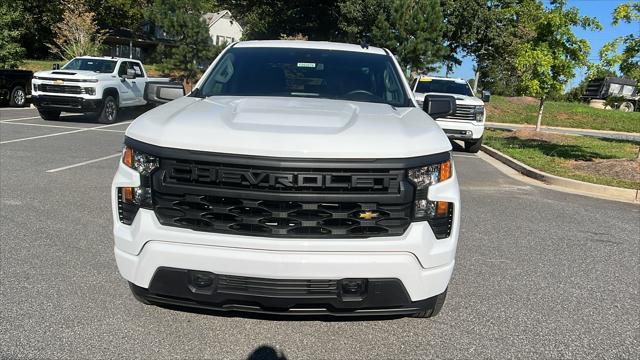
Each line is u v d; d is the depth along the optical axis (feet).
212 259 9.50
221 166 9.44
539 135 56.90
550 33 49.16
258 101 12.38
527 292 14.34
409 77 89.92
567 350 11.30
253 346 10.96
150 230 9.75
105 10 147.95
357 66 14.94
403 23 89.20
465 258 16.93
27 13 125.90
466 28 113.91
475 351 11.09
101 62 54.60
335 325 11.98
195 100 12.76
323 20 128.26
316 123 10.29
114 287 13.43
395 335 11.63
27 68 88.84
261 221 9.47
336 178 9.39
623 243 19.29
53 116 51.65
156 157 9.77
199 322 11.85
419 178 9.75
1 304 12.30
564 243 18.99
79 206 20.67
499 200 25.85
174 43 121.08
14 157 30.45
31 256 15.29
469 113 43.91
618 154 41.29
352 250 9.50
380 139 9.77
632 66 31.89
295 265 9.40
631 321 12.82
